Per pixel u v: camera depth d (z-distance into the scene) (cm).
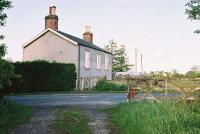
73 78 3256
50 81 3039
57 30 3588
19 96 2345
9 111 1361
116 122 1234
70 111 1469
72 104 1777
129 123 1110
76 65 3400
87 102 1895
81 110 1515
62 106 1669
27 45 3575
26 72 2877
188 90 1307
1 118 1184
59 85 3103
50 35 3494
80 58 3462
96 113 1432
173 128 891
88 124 1205
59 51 3456
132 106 1341
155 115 1025
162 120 941
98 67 3997
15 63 2816
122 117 1241
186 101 1259
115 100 2038
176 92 1501
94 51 3875
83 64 3538
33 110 1498
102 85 3403
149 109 1157
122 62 6378
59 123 1209
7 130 1081
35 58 3534
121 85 3375
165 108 1077
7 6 1361
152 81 1595
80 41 3706
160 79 1468
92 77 3712
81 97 2277
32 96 2347
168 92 1530
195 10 1494
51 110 1504
